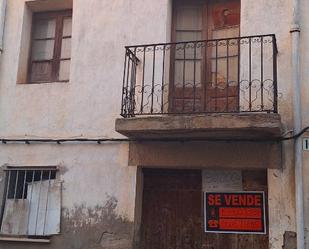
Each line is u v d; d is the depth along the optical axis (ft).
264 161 22.02
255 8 23.56
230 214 23.16
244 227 22.82
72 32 26.66
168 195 24.35
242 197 23.13
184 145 23.25
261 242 22.48
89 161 24.68
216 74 24.26
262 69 22.25
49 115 25.98
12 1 28.43
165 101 24.18
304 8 22.86
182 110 24.34
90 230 23.86
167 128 21.39
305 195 20.97
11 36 27.89
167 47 24.67
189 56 25.08
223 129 20.89
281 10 23.21
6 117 26.68
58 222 24.41
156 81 24.31
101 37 26.04
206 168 23.40
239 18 24.79
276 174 21.70
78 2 26.96
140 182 24.20
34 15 28.71
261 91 21.75
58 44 27.96
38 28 28.66
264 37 22.59
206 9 25.58
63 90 26.04
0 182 25.98
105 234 23.59
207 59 24.77
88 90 25.58
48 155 25.46
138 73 24.59
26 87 26.76
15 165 25.89
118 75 25.26
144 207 24.45
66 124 25.53
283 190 21.43
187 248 23.52
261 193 22.86
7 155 26.18
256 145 22.27
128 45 25.40
